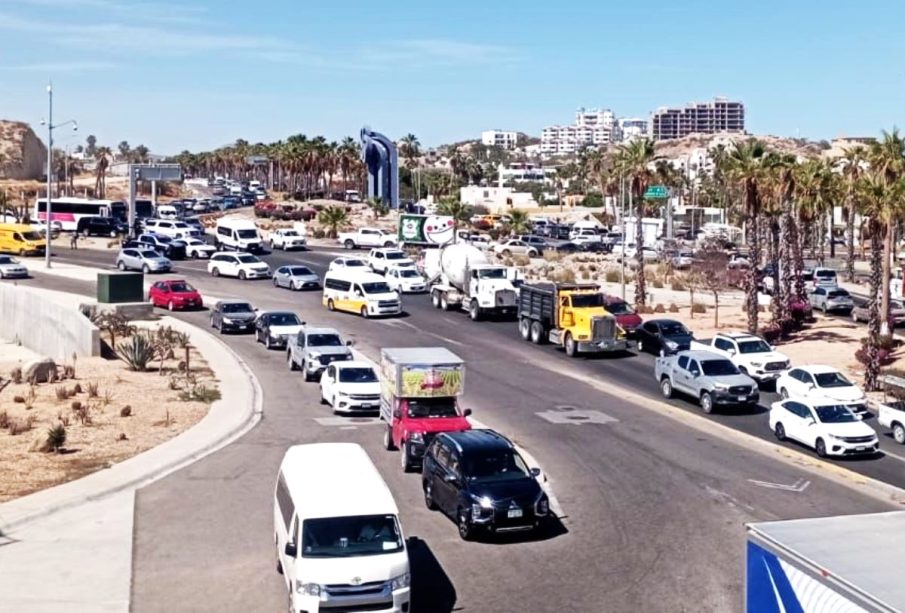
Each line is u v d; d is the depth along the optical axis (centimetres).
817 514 2423
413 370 2920
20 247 8556
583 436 3231
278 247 9456
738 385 3628
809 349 5119
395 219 13000
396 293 6019
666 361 3972
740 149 5447
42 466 2750
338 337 4347
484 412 3572
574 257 9719
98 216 10375
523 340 5256
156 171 12062
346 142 17288
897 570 1109
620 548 2167
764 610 1223
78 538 2191
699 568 2042
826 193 6744
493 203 19400
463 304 6031
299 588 1658
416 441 2775
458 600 1866
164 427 3241
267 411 3588
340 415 3544
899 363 4775
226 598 1862
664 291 7488
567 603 1855
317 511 1728
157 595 1873
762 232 7919
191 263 8456
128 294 5916
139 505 2439
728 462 2941
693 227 13800
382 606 1669
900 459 3069
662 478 2748
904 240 11862
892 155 5528
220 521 2320
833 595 1098
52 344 5041
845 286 8575
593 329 4734
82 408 3438
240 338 5316
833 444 3017
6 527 2247
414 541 2191
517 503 2178
